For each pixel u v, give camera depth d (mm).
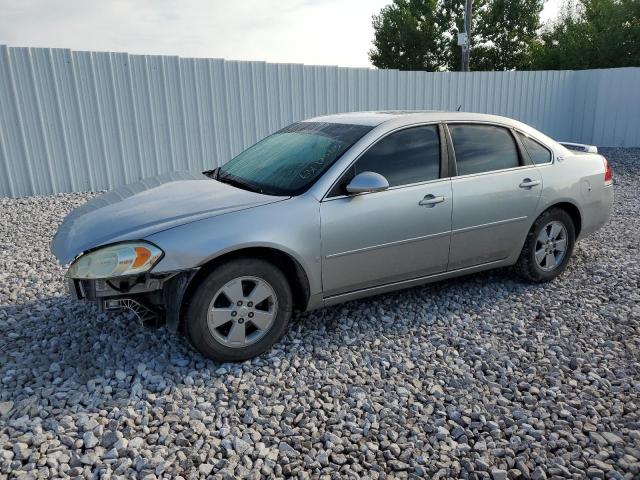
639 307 4504
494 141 4602
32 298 4613
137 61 8992
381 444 2830
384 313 4395
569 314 4398
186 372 3475
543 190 4746
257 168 4270
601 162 5348
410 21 34719
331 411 3121
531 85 14516
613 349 3832
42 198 8539
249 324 3611
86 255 3316
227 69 9719
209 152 9922
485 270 4941
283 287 3623
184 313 3387
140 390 3232
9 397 3154
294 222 3570
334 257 3771
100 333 3955
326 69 10781
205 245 3299
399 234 4016
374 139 3992
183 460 2670
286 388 3340
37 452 2682
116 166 9250
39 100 8461
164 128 9453
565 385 3373
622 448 2791
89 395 3193
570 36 29203
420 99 12422
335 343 3908
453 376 3482
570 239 5082
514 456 2758
